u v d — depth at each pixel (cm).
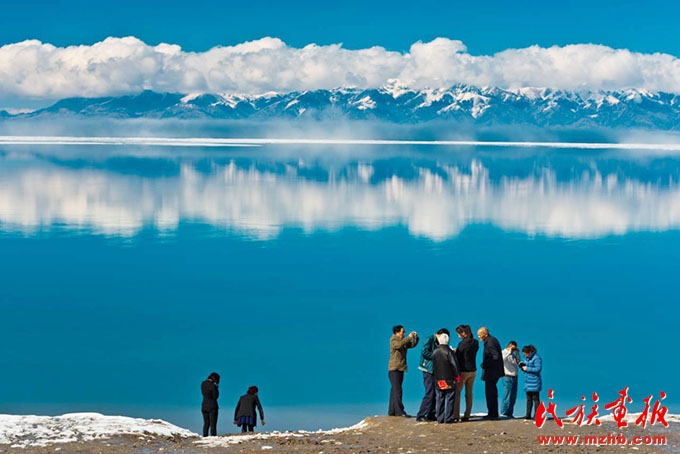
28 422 1555
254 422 1616
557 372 2486
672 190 9369
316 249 4919
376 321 3162
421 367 1548
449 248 5025
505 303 3475
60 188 8681
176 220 6266
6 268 4216
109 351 2709
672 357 2647
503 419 1526
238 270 4209
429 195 8575
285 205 7431
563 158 18562
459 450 1254
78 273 4094
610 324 3106
